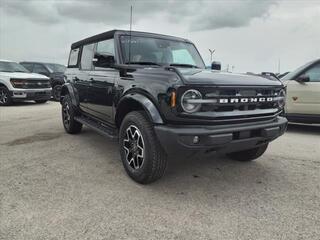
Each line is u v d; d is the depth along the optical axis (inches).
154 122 125.1
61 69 585.9
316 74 253.9
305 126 305.6
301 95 257.4
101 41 189.3
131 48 168.9
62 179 145.7
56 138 228.7
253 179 149.5
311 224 107.1
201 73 131.3
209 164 171.0
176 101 117.6
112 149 199.5
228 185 141.7
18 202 121.0
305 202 124.5
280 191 135.3
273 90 140.1
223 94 121.8
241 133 125.4
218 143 118.4
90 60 202.4
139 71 142.6
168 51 182.5
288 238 98.4
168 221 108.5
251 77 139.2
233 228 104.3
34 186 136.8
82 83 208.2
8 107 438.6
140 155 137.2
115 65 156.3
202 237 98.7
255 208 119.0
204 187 138.9
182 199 126.1
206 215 113.0
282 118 149.5
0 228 102.3
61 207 117.4
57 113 371.9
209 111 120.2
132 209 116.9
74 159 177.2
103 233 100.3
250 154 168.9
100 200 124.0
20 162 169.9
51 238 97.0
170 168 163.8
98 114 189.5
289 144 222.4
